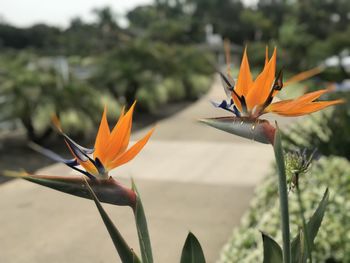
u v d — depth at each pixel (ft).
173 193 20.08
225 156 26.89
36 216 17.71
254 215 15.28
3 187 21.81
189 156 27.22
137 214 4.38
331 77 29.35
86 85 33.68
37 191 20.90
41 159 27.61
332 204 13.20
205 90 64.59
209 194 19.80
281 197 4.39
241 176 22.48
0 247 15.06
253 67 53.88
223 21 231.09
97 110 32.42
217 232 15.65
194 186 21.06
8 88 29.94
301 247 4.83
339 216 12.48
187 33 210.59
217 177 22.47
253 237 12.87
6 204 19.30
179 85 57.16
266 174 22.07
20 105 29.35
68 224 16.79
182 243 14.90
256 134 4.31
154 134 35.35
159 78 53.67
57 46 206.08
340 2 219.41
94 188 4.29
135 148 4.32
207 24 217.36
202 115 45.29
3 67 32.78
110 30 175.22
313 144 13.78
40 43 225.56
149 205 18.60
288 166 4.47
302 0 207.72
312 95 4.15
